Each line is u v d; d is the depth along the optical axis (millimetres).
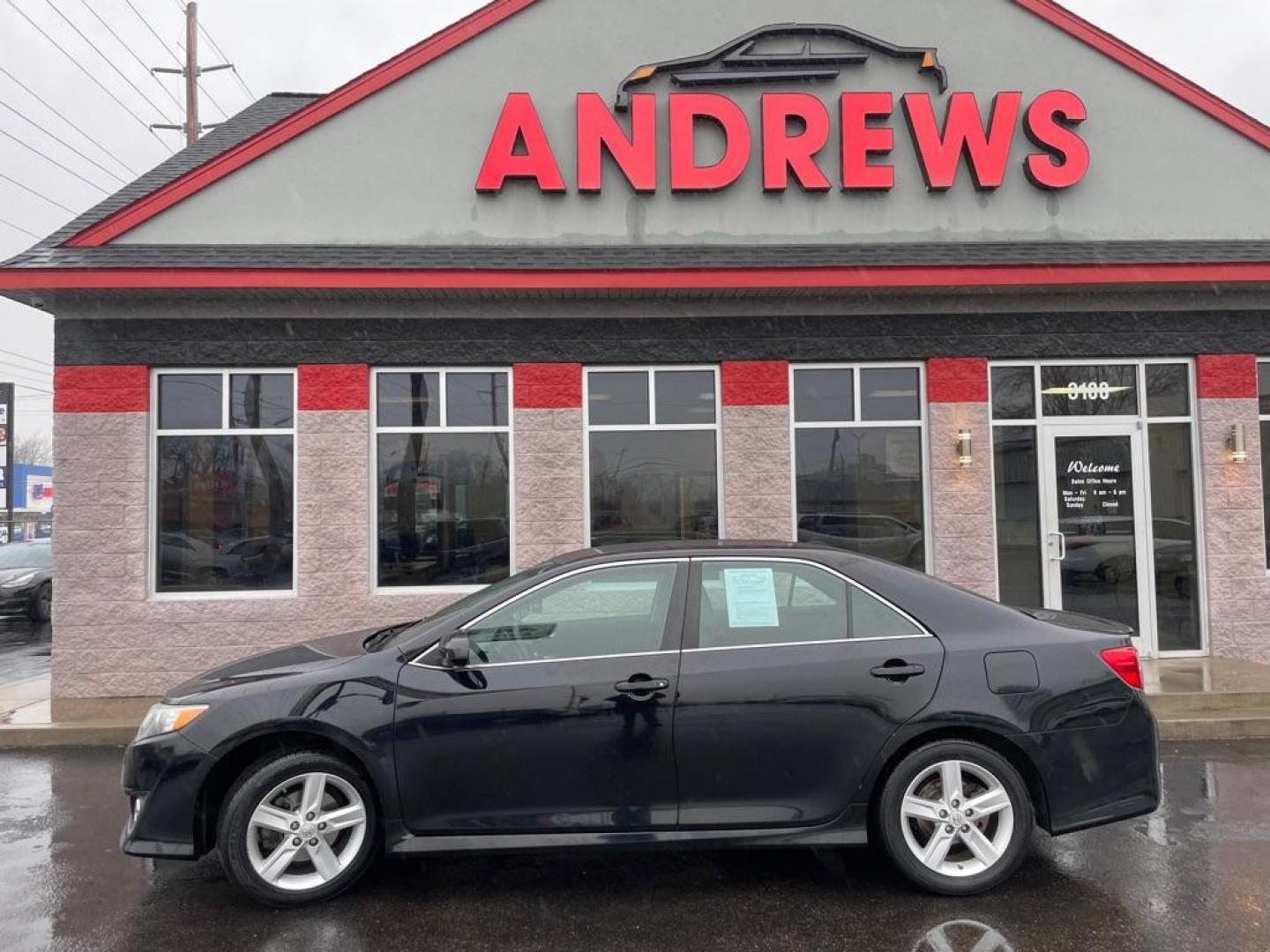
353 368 8578
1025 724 4105
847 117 8812
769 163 8734
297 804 4109
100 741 7027
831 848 4754
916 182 8930
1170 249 8656
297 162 8602
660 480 8828
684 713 4066
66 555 8258
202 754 4020
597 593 4328
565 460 8680
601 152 8742
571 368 8703
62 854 4770
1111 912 3951
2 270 7676
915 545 8875
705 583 4348
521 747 4051
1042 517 8977
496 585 4637
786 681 4105
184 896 4223
